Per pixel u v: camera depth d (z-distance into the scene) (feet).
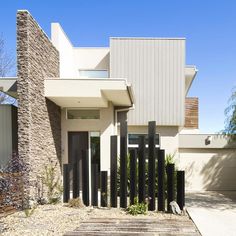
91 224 24.38
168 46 50.34
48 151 38.06
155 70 50.29
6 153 36.52
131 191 31.48
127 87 37.19
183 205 30.27
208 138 55.62
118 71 50.37
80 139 44.52
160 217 27.48
